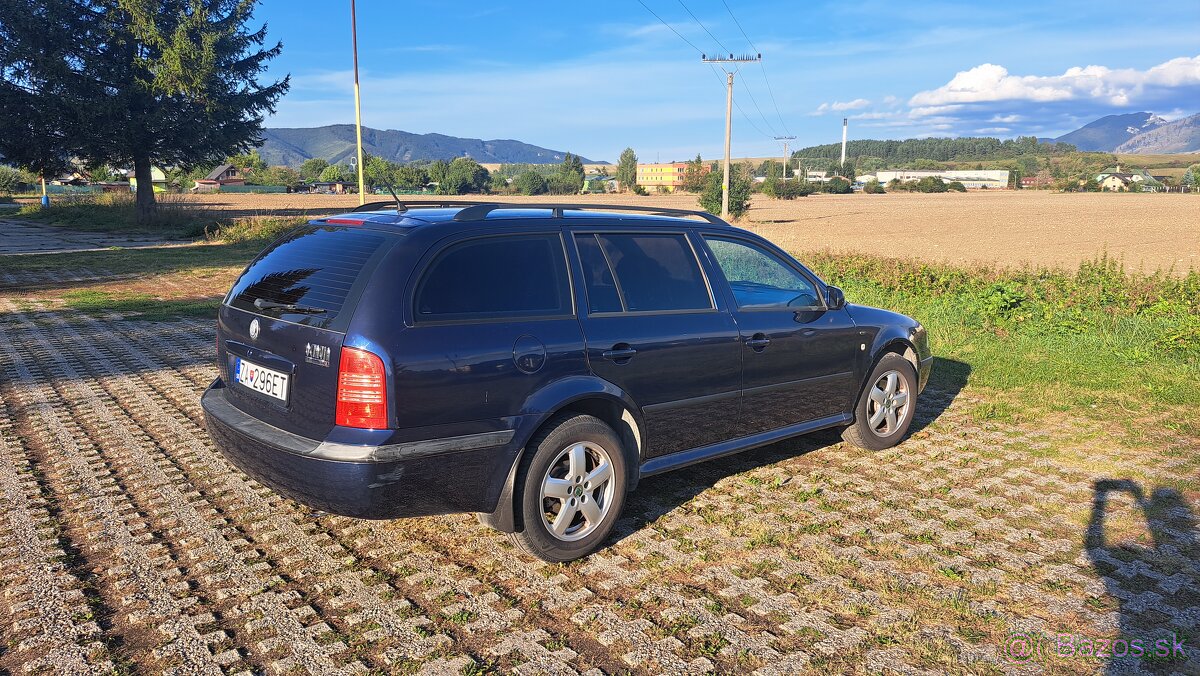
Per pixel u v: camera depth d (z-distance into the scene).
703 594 3.42
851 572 3.64
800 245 28.31
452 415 3.31
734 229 4.76
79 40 36.31
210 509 4.29
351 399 3.17
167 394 6.69
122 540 3.89
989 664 2.93
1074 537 4.04
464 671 2.83
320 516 4.22
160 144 37.38
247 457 3.60
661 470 4.18
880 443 5.47
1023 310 10.04
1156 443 5.59
